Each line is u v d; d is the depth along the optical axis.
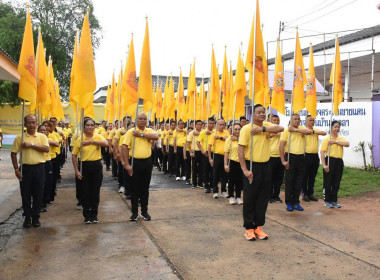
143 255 4.66
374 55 13.99
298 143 7.10
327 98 19.61
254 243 5.14
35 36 23.59
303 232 5.66
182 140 11.13
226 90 10.12
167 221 6.38
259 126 5.32
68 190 9.56
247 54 6.33
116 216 6.75
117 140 8.83
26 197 5.88
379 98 18.58
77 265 4.32
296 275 4.04
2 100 22.27
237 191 7.80
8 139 28.17
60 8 25.28
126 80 6.97
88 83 6.24
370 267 4.25
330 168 7.33
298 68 7.70
